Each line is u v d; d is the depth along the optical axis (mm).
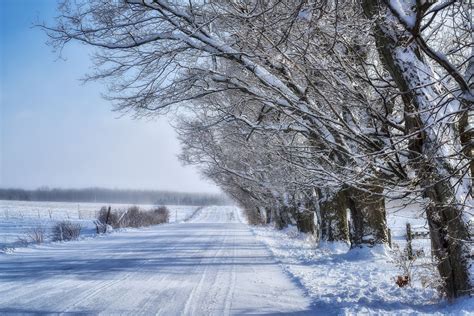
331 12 8148
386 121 9148
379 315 7875
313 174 10688
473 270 7801
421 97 7973
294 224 38344
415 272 12008
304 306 9102
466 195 7664
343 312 8102
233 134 17828
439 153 7750
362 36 9320
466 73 8086
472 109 7078
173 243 23969
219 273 13438
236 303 9281
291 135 15516
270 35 9531
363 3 8375
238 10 10406
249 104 15344
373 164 8680
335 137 10875
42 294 9875
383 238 16281
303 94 10758
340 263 15375
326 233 20641
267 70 11250
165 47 12156
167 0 11828
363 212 16391
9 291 10188
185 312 8445
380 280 11836
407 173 9234
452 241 7934
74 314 8148
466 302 7566
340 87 9695
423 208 8078
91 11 11867
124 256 17531
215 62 12750
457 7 7367
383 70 9984
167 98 12484
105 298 9555
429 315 7551
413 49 8211
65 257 16984
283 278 12648
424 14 7094
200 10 11680
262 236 31031
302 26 9141
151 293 10203
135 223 42156
